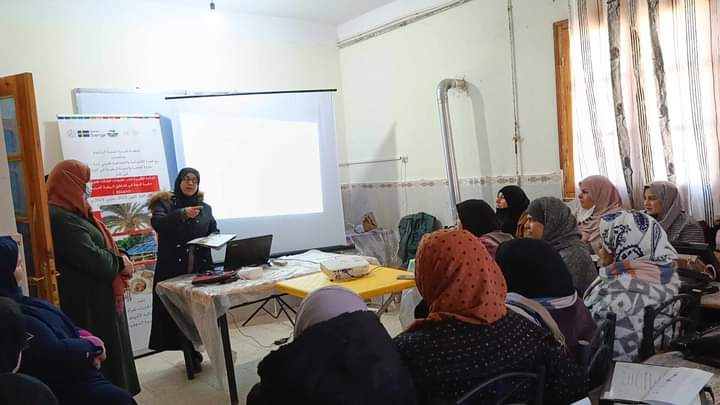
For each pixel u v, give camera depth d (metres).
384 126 4.93
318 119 4.30
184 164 3.92
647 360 1.64
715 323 2.10
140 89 4.04
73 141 3.67
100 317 2.53
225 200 4.00
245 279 2.68
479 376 1.24
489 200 4.08
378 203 5.09
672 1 2.92
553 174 3.64
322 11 4.75
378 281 2.49
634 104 3.12
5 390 1.00
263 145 4.11
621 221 1.96
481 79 4.03
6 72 3.51
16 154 2.47
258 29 4.73
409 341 1.29
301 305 1.50
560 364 1.38
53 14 3.69
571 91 3.48
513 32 3.78
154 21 4.14
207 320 2.48
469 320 1.28
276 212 4.14
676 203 2.85
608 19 3.14
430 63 4.40
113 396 1.81
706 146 2.87
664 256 1.87
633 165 3.16
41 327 1.74
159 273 3.15
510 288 1.66
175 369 3.41
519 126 3.82
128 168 3.87
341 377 1.14
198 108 3.95
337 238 4.33
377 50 4.89
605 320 1.65
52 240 2.44
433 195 4.52
